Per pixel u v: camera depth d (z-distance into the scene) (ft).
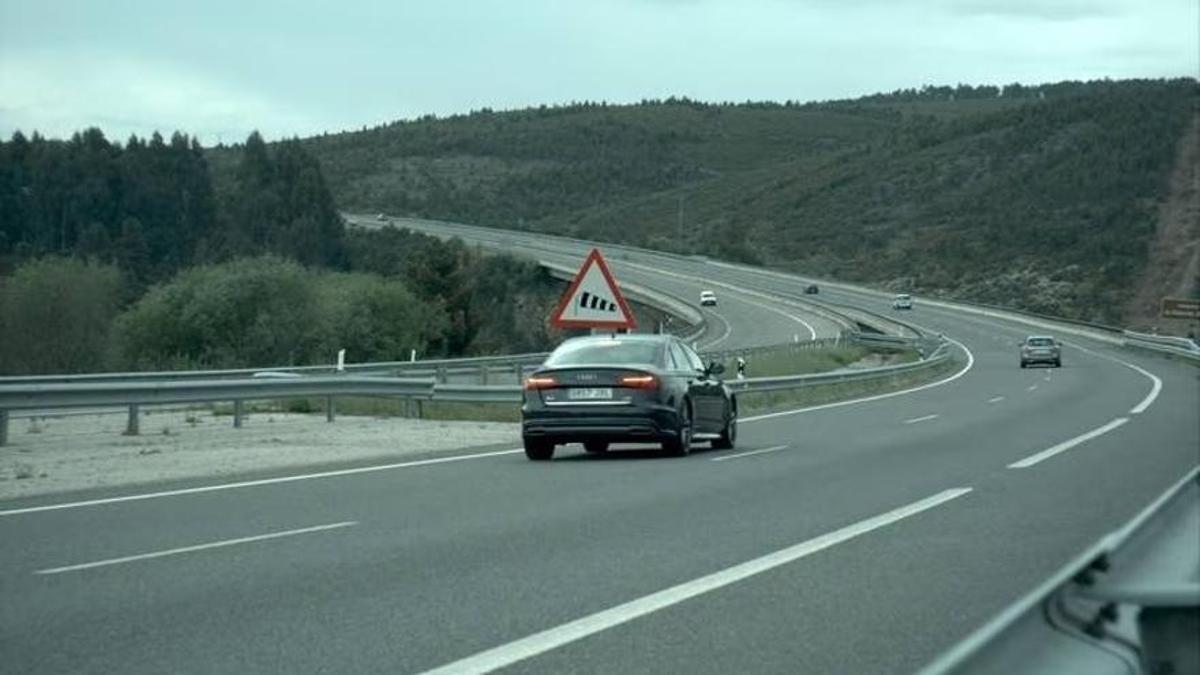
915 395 154.61
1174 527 27.22
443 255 286.25
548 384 74.84
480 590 38.32
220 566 42.01
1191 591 20.62
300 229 362.12
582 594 37.76
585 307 88.84
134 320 198.29
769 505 56.59
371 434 92.63
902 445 86.69
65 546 45.55
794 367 198.70
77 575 40.37
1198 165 449.48
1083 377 198.39
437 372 150.41
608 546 46.01
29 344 181.16
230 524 50.62
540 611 35.45
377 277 244.01
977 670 15.62
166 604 36.29
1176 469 71.51
